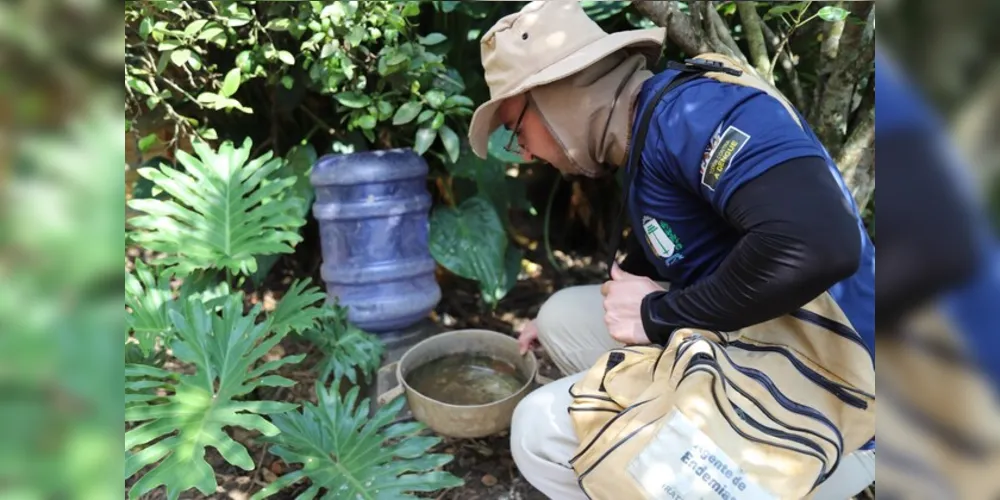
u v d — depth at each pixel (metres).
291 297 1.52
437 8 1.99
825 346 1.05
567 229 2.67
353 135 2.14
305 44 1.74
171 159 2.12
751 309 0.98
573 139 1.17
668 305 1.10
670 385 1.02
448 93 1.87
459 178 2.23
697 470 0.97
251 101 2.19
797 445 0.98
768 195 0.92
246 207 1.65
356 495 1.26
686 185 1.05
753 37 1.73
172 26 1.82
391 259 1.85
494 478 1.55
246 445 1.63
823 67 1.72
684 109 1.03
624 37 1.15
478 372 1.66
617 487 1.01
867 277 1.06
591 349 1.50
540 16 1.19
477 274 1.97
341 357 1.64
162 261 1.53
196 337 1.32
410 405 1.52
